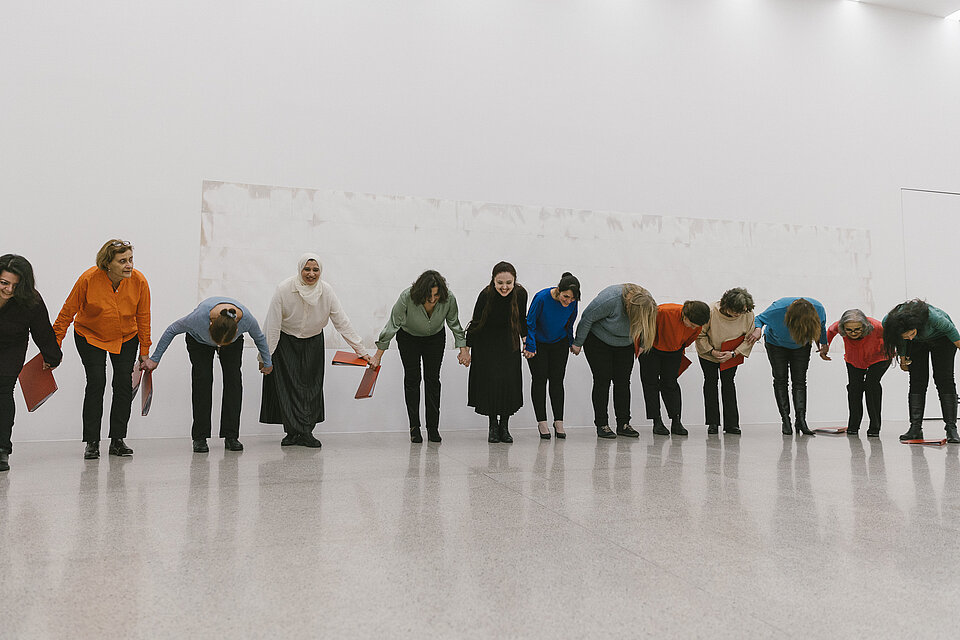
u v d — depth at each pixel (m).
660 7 6.49
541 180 6.01
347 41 5.67
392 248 5.61
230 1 5.43
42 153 4.93
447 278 5.72
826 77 6.92
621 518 2.25
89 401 3.71
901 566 1.72
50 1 5.05
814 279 6.66
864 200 6.91
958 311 7.09
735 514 2.32
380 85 5.71
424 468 3.36
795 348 5.31
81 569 1.65
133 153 5.12
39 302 3.30
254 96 5.42
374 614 1.37
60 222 4.93
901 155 7.09
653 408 5.11
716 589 1.54
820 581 1.60
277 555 1.79
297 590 1.51
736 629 1.30
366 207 5.58
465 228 5.79
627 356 5.01
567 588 1.54
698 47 6.57
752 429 5.73
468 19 5.98
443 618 1.35
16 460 3.62
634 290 4.80
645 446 4.34
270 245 5.35
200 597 1.46
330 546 1.88
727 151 6.54
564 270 5.99
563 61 6.18
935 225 7.12
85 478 3.01
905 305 4.67
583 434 5.17
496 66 6.01
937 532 2.07
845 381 6.70
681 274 6.30
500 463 3.54
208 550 1.83
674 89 6.45
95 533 2.01
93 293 3.67
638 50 6.39
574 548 1.88
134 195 5.10
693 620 1.35
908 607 1.43
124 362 3.86
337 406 5.41
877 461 3.66
